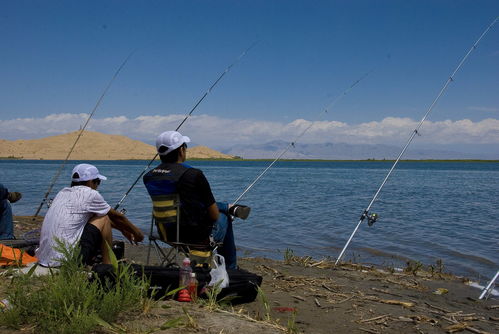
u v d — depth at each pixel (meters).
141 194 21.47
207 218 4.15
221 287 4.02
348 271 6.86
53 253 4.34
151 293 3.54
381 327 3.97
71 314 3.00
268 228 11.91
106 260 4.60
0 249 4.52
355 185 32.28
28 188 24.77
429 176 53.94
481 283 6.54
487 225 12.69
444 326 4.11
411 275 6.83
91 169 4.73
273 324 3.47
